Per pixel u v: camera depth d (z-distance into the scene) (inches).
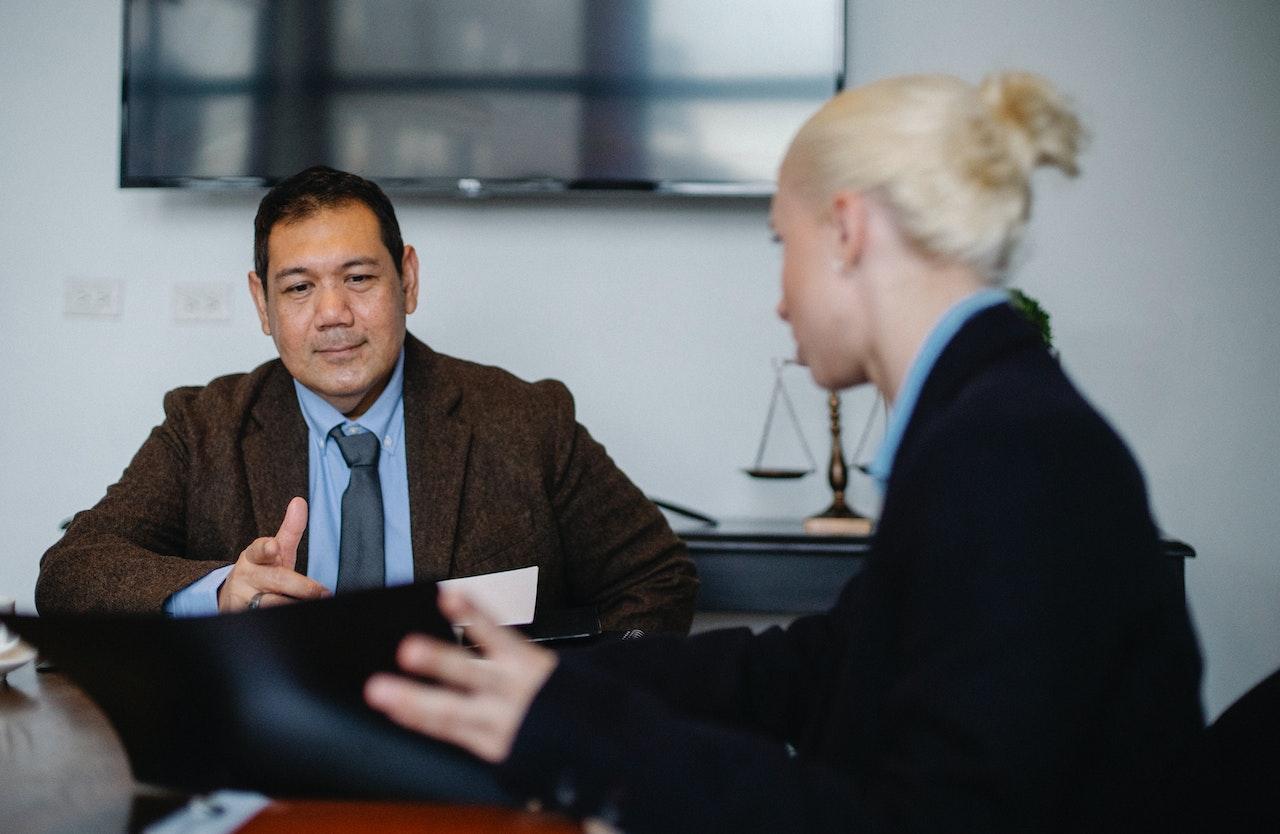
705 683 40.0
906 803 25.7
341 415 63.1
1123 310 98.7
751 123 97.1
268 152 99.8
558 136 98.5
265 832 29.8
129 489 63.0
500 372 68.7
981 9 98.6
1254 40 97.6
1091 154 98.3
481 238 101.8
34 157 104.7
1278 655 98.0
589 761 25.8
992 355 30.0
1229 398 98.2
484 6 98.6
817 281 32.3
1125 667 27.5
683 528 90.4
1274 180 97.6
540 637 52.4
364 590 29.5
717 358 100.9
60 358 104.5
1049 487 26.7
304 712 29.7
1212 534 98.5
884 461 31.9
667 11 97.6
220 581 52.4
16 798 33.3
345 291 59.9
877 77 99.5
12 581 104.4
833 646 39.0
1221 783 34.3
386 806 31.9
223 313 103.4
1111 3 98.0
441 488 62.4
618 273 101.4
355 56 99.3
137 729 31.5
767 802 25.9
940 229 30.1
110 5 104.8
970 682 25.7
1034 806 25.5
